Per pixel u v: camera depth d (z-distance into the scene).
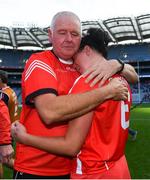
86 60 2.24
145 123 18.56
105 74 2.10
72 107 1.91
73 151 1.96
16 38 56.75
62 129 2.26
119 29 53.31
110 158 2.07
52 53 2.31
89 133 2.05
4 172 6.38
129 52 57.19
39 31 54.78
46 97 1.96
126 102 2.23
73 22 2.19
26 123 2.31
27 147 2.34
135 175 6.46
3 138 4.29
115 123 2.11
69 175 2.43
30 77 2.06
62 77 2.27
